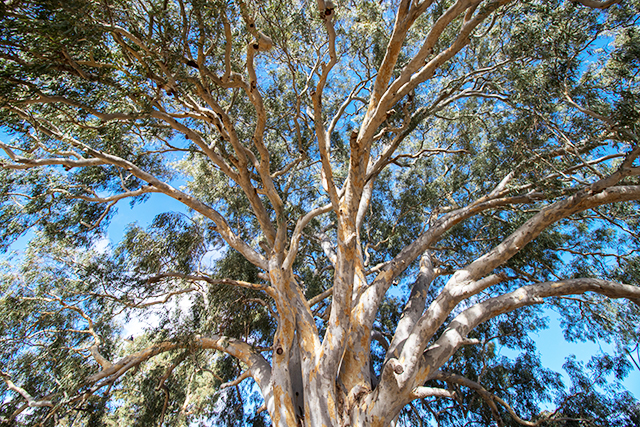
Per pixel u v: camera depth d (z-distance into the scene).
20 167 7.31
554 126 8.60
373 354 13.55
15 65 6.03
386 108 7.57
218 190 12.49
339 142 13.78
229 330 11.26
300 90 11.69
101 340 11.36
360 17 10.23
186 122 11.33
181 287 11.20
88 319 10.72
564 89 8.05
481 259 8.06
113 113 7.19
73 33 5.45
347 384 8.21
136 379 12.48
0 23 5.12
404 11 6.65
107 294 10.85
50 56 6.00
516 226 11.23
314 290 13.21
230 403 12.69
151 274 10.67
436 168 13.98
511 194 10.58
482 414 11.98
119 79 6.95
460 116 12.16
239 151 8.49
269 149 12.71
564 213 7.60
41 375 10.53
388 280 9.59
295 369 9.00
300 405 8.55
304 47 11.06
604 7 6.68
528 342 12.53
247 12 6.67
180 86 8.11
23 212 9.49
